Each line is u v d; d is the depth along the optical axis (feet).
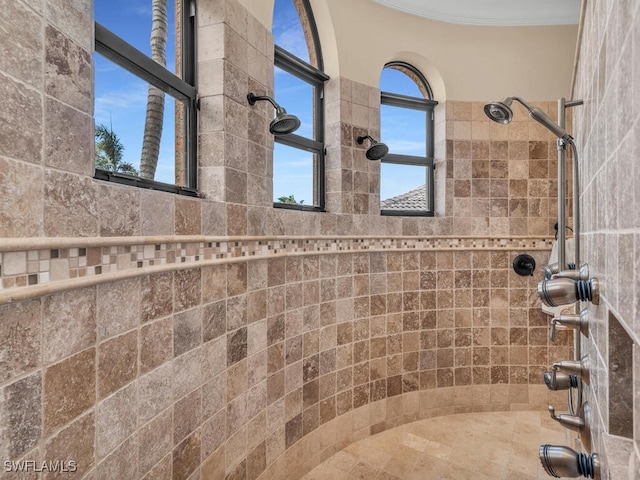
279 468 6.41
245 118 5.53
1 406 2.42
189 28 5.19
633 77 1.50
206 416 4.82
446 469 7.22
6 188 2.40
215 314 4.99
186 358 4.46
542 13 8.89
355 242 8.09
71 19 2.96
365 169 8.29
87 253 3.11
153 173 4.56
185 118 5.09
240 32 5.39
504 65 9.24
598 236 2.61
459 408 9.35
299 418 6.91
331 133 7.96
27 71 2.55
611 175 2.02
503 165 9.28
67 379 2.93
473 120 9.30
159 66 4.49
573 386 4.06
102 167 3.84
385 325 8.63
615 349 2.04
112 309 3.41
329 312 7.59
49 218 2.73
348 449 7.88
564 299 3.01
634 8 1.48
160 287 4.05
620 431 2.01
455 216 9.26
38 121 2.64
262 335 6.03
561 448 2.84
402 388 8.89
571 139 4.65
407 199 9.43
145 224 3.81
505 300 9.30
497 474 7.04
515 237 9.25
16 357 2.52
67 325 2.93
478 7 8.80
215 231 4.93
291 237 6.59
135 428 3.69
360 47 8.17
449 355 9.26
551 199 9.20
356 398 8.16
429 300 9.12
